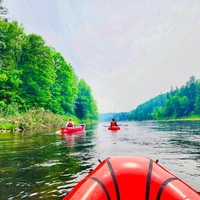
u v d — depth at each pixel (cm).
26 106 3297
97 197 209
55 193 446
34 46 3712
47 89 3919
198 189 473
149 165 239
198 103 10162
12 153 937
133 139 1451
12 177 570
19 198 422
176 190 213
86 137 1633
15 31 3562
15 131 2277
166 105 12194
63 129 1953
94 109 10219
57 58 4738
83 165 692
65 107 4922
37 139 1485
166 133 1939
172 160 752
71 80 4991
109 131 2355
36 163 734
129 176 227
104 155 864
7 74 3048
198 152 910
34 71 3581
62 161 760
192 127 2917
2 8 3312
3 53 3422
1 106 2770
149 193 218
